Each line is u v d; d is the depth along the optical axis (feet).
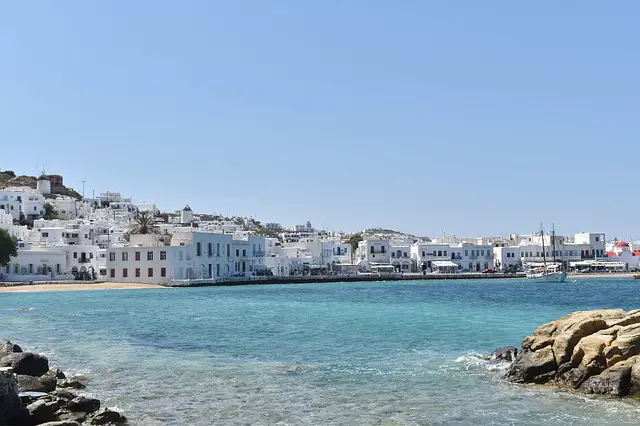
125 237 628.69
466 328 178.19
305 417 84.79
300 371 115.55
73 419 79.92
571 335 104.83
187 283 474.49
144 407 89.71
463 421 82.99
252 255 605.31
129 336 166.40
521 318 208.54
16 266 493.36
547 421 82.84
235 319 210.79
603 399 93.45
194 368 119.14
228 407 89.76
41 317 220.64
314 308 259.19
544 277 584.81
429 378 109.09
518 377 106.32
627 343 97.55
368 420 83.35
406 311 240.73
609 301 312.09
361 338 158.81
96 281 492.54
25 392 89.04
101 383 105.91
